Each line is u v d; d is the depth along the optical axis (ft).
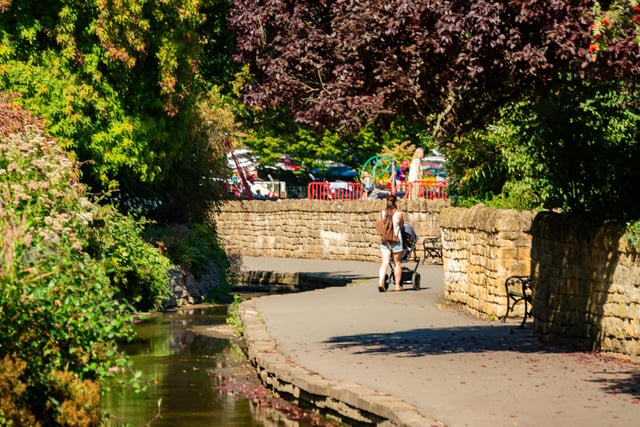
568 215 55.52
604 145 55.42
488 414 36.27
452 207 84.43
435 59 50.83
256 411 45.65
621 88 50.88
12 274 32.42
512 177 81.25
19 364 29.76
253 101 52.39
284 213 163.32
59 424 30.37
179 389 51.01
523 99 59.31
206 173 114.73
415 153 145.59
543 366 47.19
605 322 51.01
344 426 41.91
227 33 156.76
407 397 39.96
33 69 88.38
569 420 35.04
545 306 58.29
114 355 36.35
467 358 50.31
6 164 68.85
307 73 52.65
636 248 47.73
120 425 41.88
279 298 86.28
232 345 67.51
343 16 50.37
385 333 61.77
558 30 44.73
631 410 36.68
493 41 45.83
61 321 32.71
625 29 42.11
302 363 49.90
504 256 67.72
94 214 80.33
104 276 36.27
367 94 51.37
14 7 87.71
